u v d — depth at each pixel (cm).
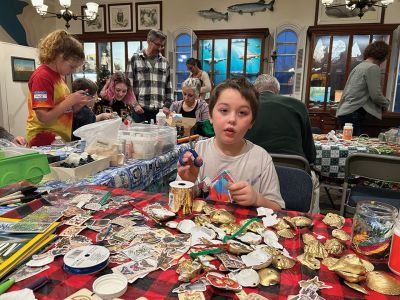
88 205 83
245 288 51
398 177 170
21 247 59
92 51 567
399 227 58
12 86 457
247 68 488
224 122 103
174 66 529
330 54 449
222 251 61
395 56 440
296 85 474
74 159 121
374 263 60
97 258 56
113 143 138
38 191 95
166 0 531
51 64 167
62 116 184
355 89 304
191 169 98
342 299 49
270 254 60
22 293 47
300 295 49
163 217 75
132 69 313
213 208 84
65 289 49
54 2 601
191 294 48
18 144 164
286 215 82
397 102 446
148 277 53
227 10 508
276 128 173
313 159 195
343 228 75
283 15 485
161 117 207
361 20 447
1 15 534
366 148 221
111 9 559
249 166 117
